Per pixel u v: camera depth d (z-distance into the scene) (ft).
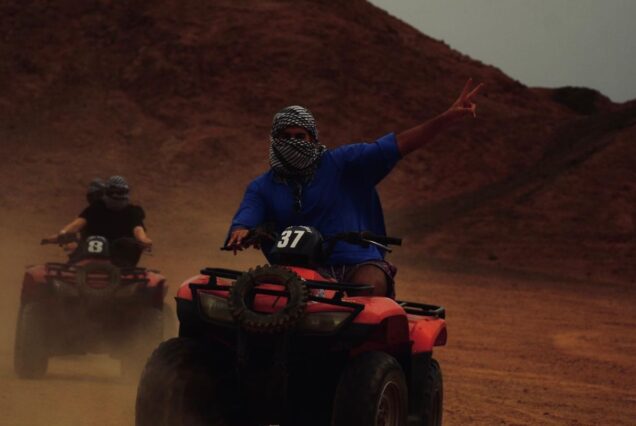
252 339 31.81
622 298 229.86
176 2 551.18
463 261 307.37
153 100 489.67
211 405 32.94
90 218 66.69
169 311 67.26
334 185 35.70
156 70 505.66
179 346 32.99
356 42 539.29
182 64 508.12
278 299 31.37
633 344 130.21
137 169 438.40
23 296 63.62
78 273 62.28
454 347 111.86
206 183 431.02
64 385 61.05
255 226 35.27
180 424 31.94
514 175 450.71
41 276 63.10
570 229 334.03
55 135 456.45
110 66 511.81
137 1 551.59
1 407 50.96
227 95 492.54
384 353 32.30
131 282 63.00
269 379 31.17
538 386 82.53
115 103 485.56
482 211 361.71
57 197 392.88
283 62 511.81
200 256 265.54
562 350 116.98
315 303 31.40
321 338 31.45
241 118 479.00
